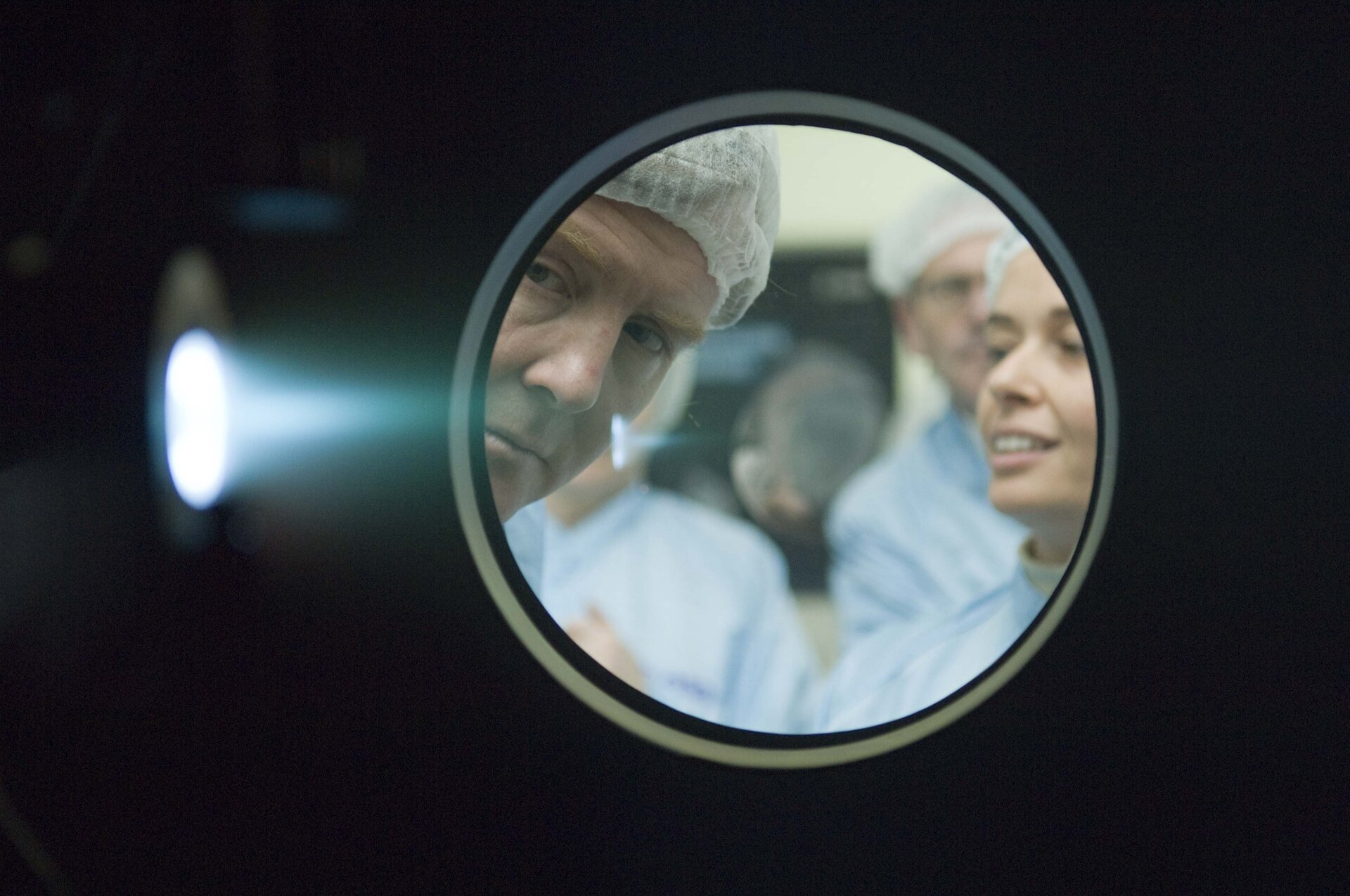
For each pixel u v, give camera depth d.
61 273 1.13
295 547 1.29
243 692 1.29
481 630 1.31
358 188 1.29
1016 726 1.34
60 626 1.16
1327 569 1.36
